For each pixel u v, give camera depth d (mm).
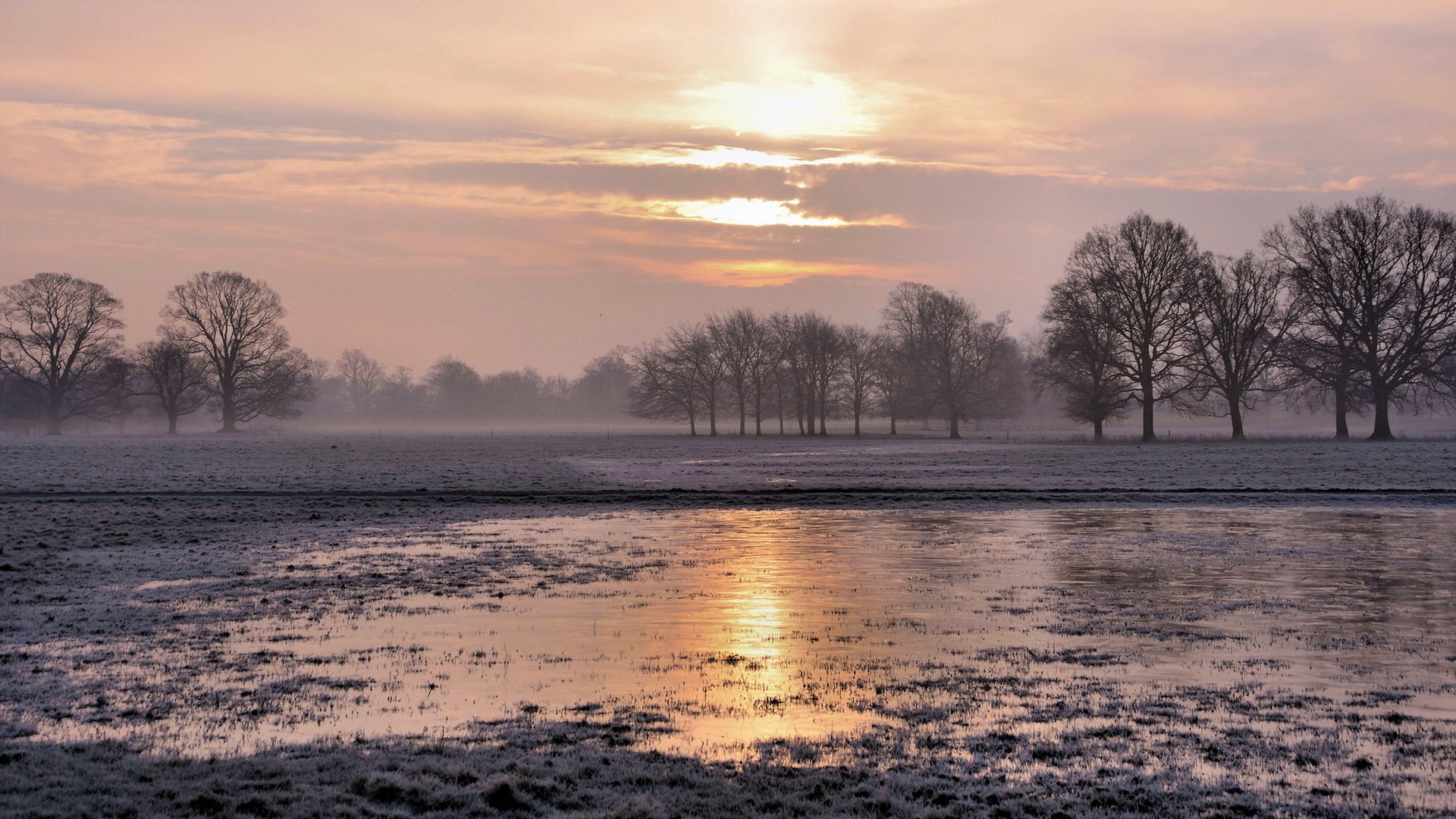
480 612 19625
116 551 27812
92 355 135375
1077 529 32906
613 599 21031
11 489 46656
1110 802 10211
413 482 52250
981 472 57875
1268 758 11453
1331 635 17562
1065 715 13023
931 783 10664
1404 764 11242
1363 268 83438
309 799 10023
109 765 10906
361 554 27547
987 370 121938
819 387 140875
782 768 11031
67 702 13445
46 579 23359
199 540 30266
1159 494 43344
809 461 71562
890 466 64812
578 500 42969
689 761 11250
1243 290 88375
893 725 12617
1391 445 78938
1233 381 89125
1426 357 82812
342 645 16875
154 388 147375
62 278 134750
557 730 12398
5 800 9828
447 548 28812
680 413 143500
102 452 85125
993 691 14156
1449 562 25766
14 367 133375
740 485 50125
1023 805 10102
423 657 16016
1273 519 35562
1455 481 48062
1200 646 16797
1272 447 78938
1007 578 23641
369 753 11422
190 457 77625
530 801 10062
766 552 27875
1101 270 89312
